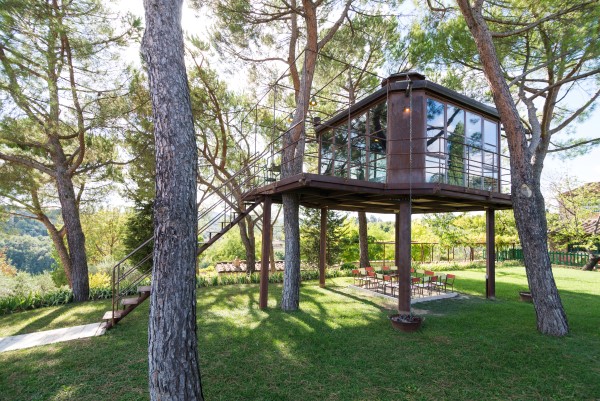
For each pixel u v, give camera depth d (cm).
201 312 812
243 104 1410
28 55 803
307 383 446
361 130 1030
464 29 1023
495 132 1053
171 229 349
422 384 444
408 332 650
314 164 1642
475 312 812
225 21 1047
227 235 3112
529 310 834
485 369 489
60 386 440
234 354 543
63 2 935
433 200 891
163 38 371
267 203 885
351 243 1920
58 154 1035
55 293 995
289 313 801
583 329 667
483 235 2092
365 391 425
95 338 632
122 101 1066
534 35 1030
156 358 334
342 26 1193
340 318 755
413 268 1571
